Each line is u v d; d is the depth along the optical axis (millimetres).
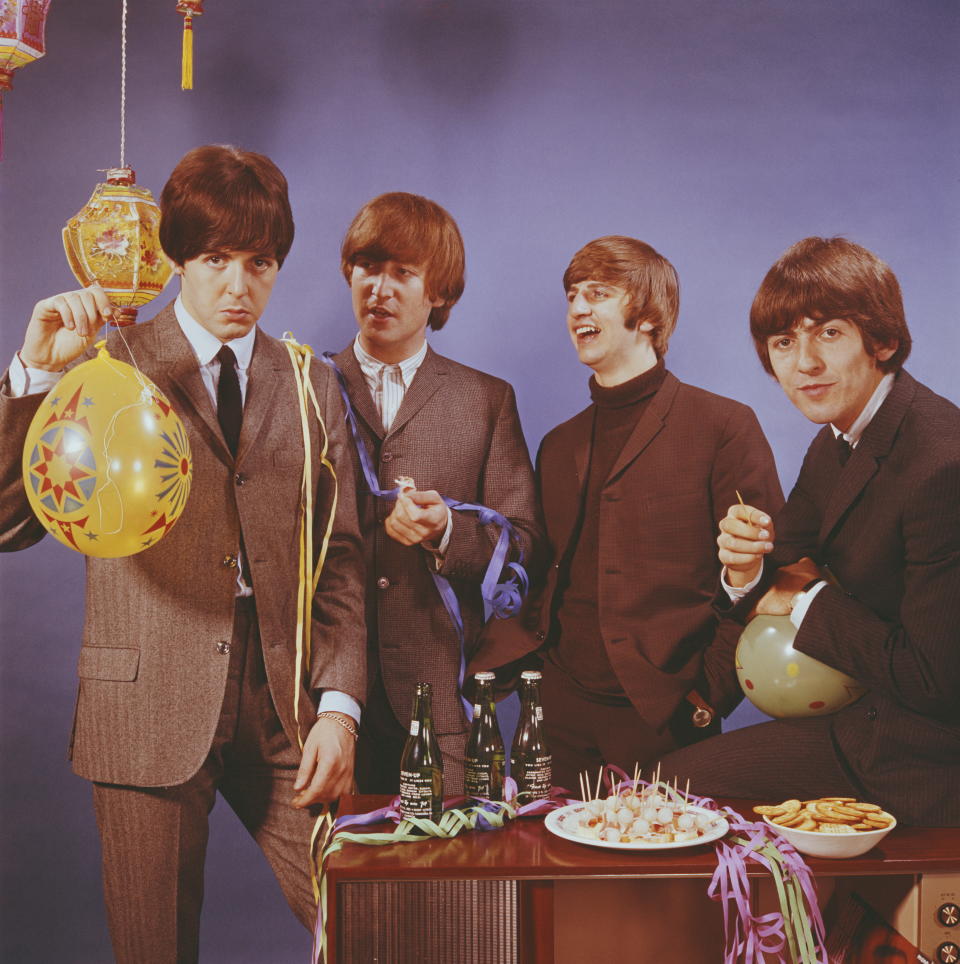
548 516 2643
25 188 2715
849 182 2770
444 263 2641
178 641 2066
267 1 2744
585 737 2588
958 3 2773
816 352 2322
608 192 2762
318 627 2256
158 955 2082
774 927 1769
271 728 2184
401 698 2514
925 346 2760
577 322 2652
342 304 2725
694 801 2066
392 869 1748
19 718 2707
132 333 2146
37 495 1862
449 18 2754
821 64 2777
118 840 2076
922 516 1956
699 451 2547
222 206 2080
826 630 2059
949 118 2777
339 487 2311
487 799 2016
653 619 2516
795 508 2369
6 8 1970
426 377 2613
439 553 2490
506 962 1803
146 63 2734
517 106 2762
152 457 1866
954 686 1906
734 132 2771
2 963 2686
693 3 2770
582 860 1783
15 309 2711
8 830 2701
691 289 2740
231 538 2111
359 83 2752
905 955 1817
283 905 2713
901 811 1963
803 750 2133
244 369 2199
